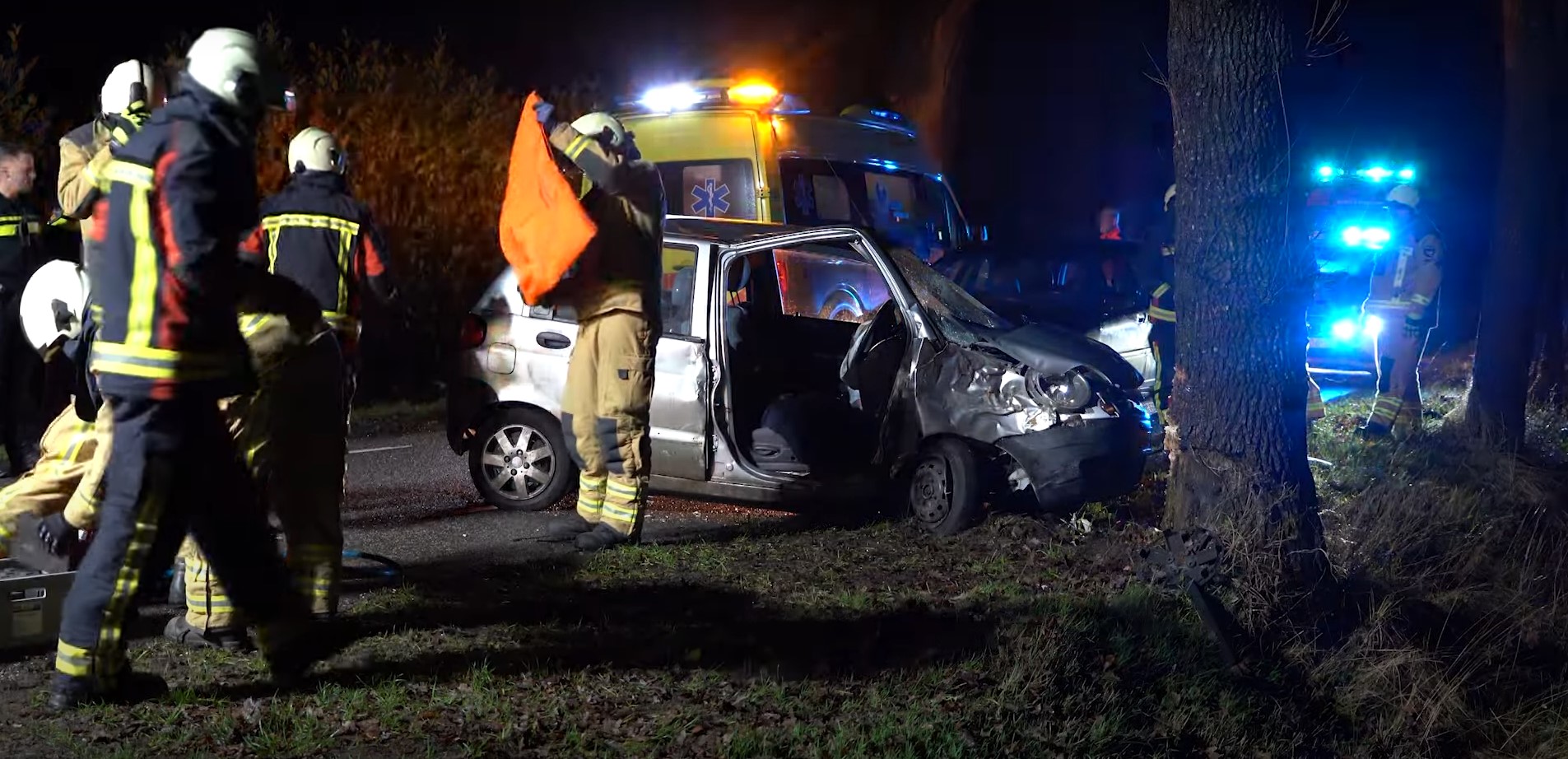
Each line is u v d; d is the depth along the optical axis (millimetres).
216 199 4082
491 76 14500
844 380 7918
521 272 6520
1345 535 7707
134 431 4230
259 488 5035
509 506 8031
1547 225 10320
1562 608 7488
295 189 5617
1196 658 6082
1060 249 11078
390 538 7289
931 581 6621
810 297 8977
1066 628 5863
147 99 5227
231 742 4367
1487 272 10523
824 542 7289
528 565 6605
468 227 13703
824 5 22516
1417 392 10750
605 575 6496
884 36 22609
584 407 6941
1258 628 6391
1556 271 12367
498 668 5121
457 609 5844
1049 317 10102
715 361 7625
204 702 4617
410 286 13047
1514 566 7852
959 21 22422
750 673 5285
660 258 6938
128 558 4363
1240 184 6738
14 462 7742
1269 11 6688
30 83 14016
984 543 7266
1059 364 7434
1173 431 7023
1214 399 6832
